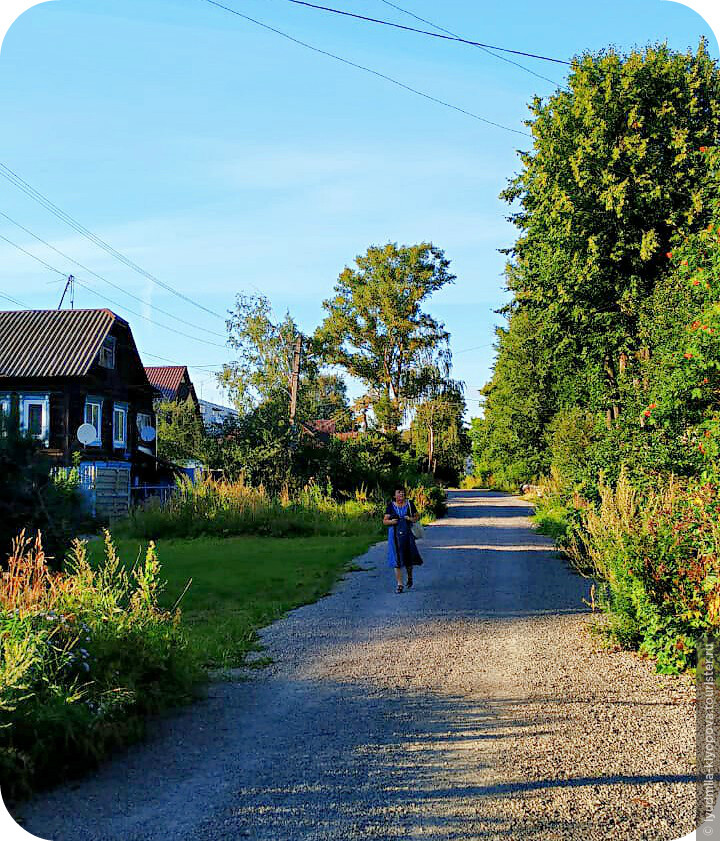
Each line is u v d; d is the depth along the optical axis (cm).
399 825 442
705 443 1047
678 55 2258
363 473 3409
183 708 659
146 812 461
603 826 438
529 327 3912
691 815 448
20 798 479
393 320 6069
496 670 777
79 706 534
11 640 537
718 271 1114
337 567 1570
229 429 3066
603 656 823
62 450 2909
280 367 4950
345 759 541
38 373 3034
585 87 2233
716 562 768
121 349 3528
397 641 916
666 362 1391
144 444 3881
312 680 748
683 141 2120
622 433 1566
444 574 1488
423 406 5919
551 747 559
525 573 1482
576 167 2164
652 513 879
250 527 2277
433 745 567
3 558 849
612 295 2270
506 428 4497
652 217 2175
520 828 437
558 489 2344
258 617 1053
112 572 759
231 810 462
